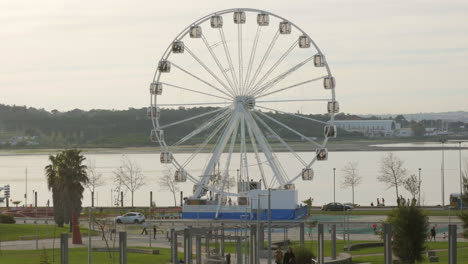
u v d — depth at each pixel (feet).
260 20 476.54
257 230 286.05
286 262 238.68
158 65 479.41
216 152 506.07
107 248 360.69
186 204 525.34
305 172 489.67
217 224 471.62
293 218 495.82
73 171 462.19
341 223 485.15
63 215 475.72
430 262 301.43
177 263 312.09
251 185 516.73
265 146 496.64
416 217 289.94
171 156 485.97
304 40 473.67
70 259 328.08
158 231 469.98
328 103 472.44
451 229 232.94
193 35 477.77
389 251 257.14
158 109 482.28
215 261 299.79
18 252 354.54
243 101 482.69
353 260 327.06
